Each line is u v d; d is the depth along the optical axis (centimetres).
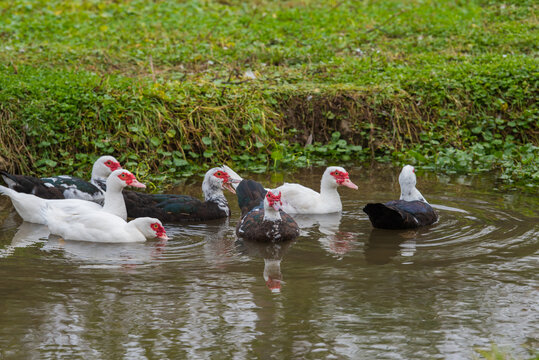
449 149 1539
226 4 2539
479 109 1659
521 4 2291
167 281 846
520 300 785
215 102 1585
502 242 995
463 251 958
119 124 1479
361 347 677
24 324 723
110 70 1762
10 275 862
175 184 1376
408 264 907
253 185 1202
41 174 1403
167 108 1545
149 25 2181
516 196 1259
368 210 1062
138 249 988
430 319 737
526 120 1628
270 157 1552
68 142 1461
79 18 2223
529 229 1056
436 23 2150
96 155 1454
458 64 1795
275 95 1652
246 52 1928
